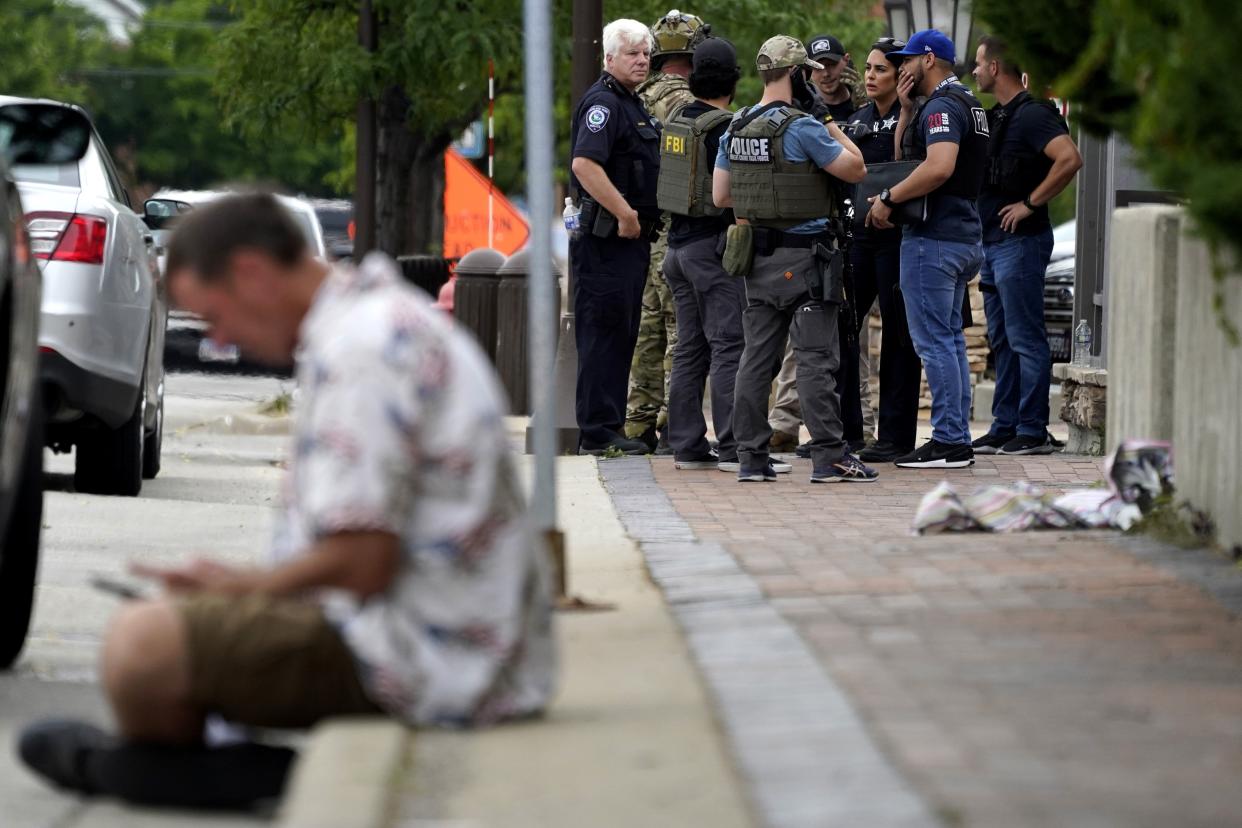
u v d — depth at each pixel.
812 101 26.94
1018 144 32.06
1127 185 33.69
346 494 10.38
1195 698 12.23
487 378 10.99
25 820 11.07
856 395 32.53
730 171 26.52
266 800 11.13
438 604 10.99
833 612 15.54
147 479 33.72
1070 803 9.68
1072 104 18.88
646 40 30.94
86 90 170.88
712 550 19.73
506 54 62.22
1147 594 16.16
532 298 16.81
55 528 24.94
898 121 30.70
